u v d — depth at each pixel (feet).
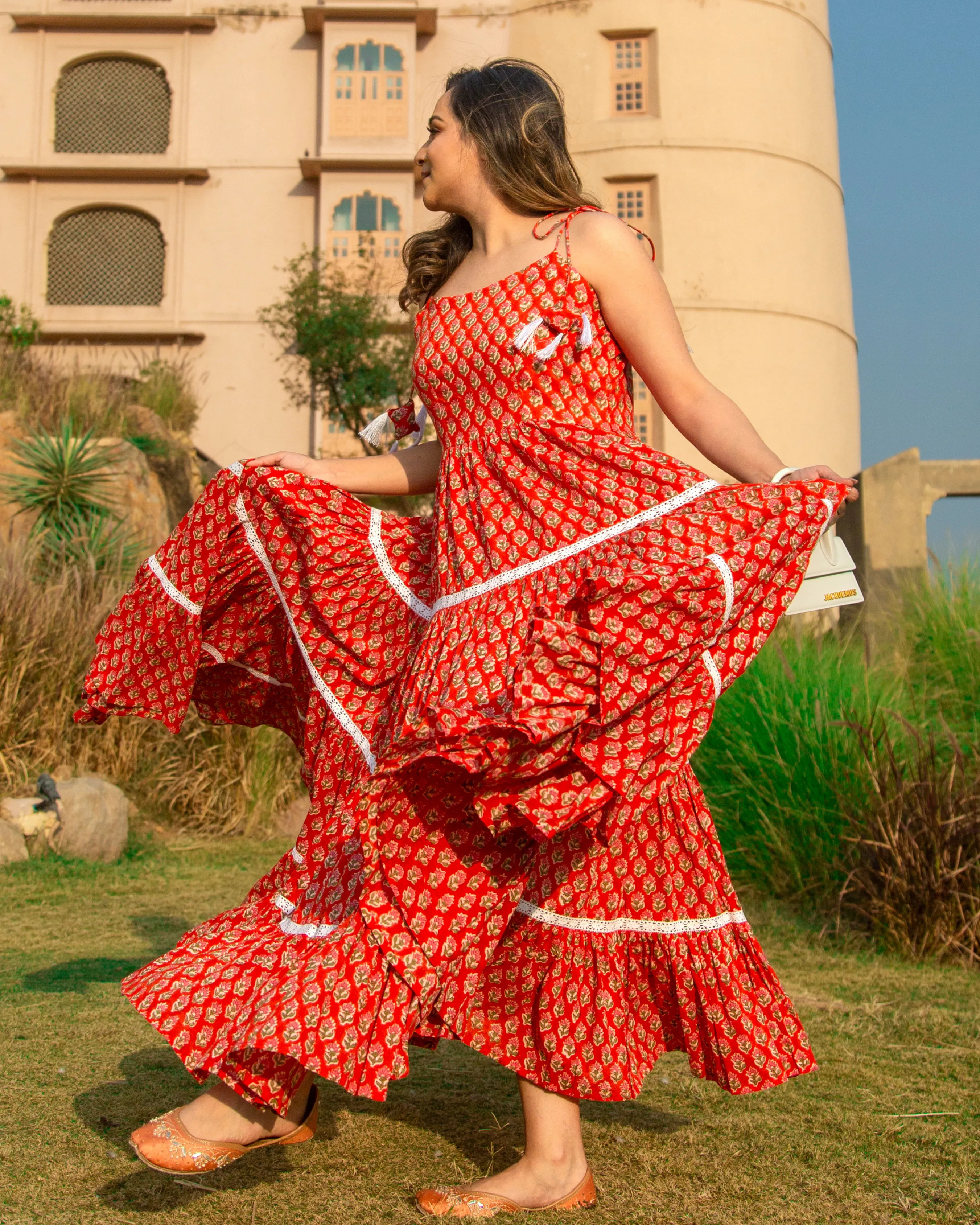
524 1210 5.59
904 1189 6.02
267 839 19.62
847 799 14.34
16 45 67.05
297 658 6.79
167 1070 7.62
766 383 68.49
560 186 6.18
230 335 66.03
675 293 67.51
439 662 5.60
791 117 71.67
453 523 5.94
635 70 69.46
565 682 4.90
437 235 6.79
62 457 26.08
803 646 19.54
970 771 14.35
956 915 12.24
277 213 66.69
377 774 5.01
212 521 6.69
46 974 10.28
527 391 5.85
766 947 12.69
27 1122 6.63
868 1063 8.46
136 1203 5.57
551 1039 5.57
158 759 20.66
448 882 5.27
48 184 66.74
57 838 16.66
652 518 5.42
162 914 13.28
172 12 67.41
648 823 5.76
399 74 65.77
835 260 74.28
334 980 5.11
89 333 65.21
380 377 54.85
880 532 31.07
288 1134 5.91
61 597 20.43
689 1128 7.03
